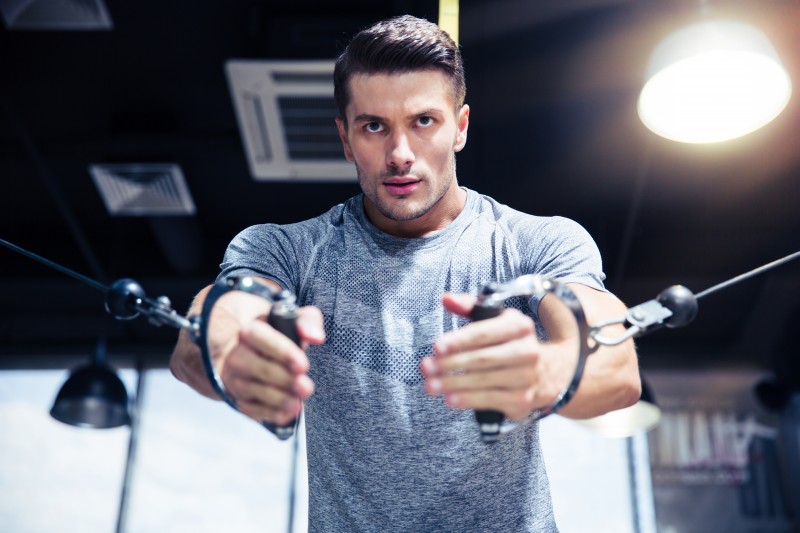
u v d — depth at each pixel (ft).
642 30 12.28
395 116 4.25
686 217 17.02
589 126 14.46
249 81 12.50
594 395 3.71
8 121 14.42
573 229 4.51
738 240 17.38
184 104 14.17
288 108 13.02
